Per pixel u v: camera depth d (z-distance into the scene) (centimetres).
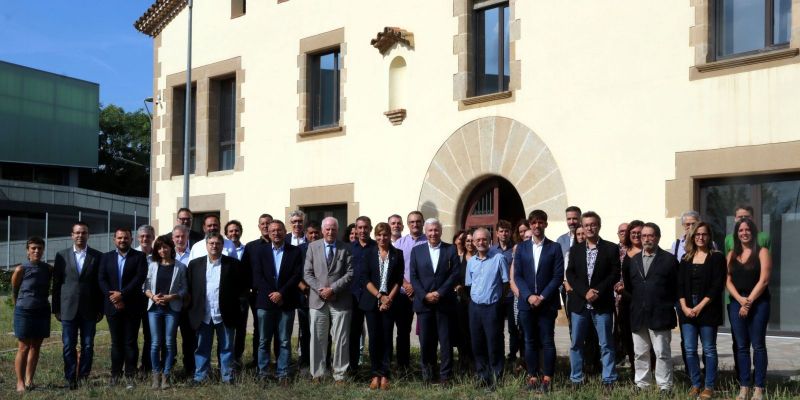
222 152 1894
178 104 1981
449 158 1444
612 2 1256
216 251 951
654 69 1209
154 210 1998
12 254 3606
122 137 6431
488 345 894
